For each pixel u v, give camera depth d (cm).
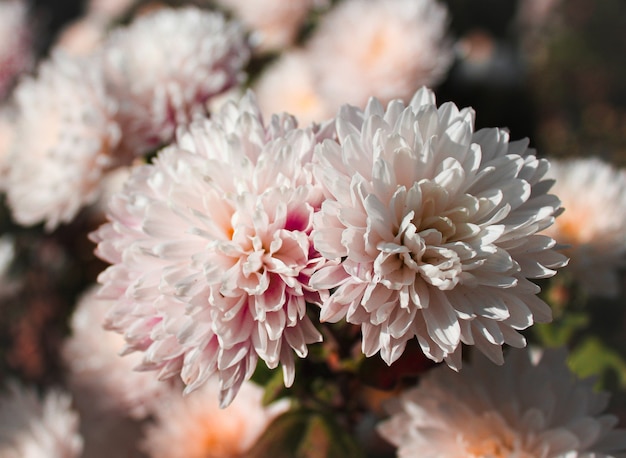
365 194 36
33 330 71
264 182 37
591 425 40
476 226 36
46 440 51
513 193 37
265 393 42
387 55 57
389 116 37
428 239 36
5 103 76
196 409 49
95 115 45
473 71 64
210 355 36
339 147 36
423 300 36
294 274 36
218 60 47
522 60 78
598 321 61
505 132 38
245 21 71
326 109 60
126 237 38
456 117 37
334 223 36
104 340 51
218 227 37
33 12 99
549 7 145
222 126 38
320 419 43
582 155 101
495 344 36
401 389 43
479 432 41
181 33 47
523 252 36
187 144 39
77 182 46
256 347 36
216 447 48
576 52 137
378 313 35
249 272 36
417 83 57
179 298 36
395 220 36
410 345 40
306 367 42
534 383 41
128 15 91
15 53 77
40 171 48
